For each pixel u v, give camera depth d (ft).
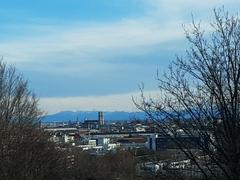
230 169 35.06
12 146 126.21
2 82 133.28
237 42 37.78
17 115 131.85
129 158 175.01
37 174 136.67
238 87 36.19
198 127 36.55
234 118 35.58
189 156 36.88
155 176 39.45
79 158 212.02
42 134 142.61
